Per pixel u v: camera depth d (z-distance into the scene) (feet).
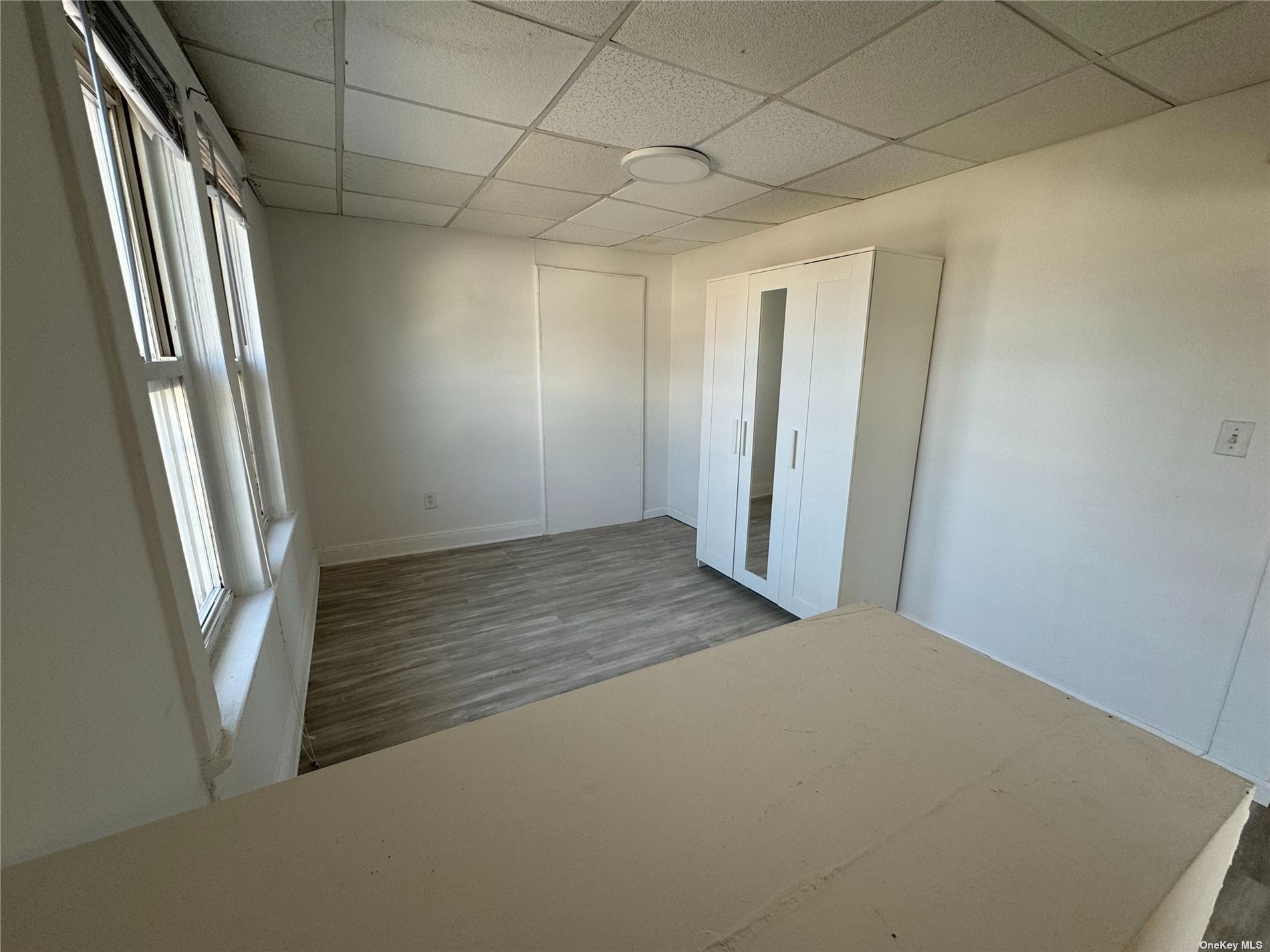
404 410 12.05
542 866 1.52
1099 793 1.83
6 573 1.76
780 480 9.50
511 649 8.59
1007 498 7.66
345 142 6.88
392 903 1.42
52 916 1.41
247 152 7.22
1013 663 7.81
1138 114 5.90
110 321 2.55
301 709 6.84
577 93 5.58
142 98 3.60
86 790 2.08
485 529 13.53
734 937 1.32
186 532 4.41
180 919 1.39
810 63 4.96
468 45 4.72
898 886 1.48
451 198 9.40
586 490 14.70
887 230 8.99
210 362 4.97
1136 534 6.38
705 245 13.37
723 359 10.68
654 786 1.81
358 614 9.75
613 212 10.27
